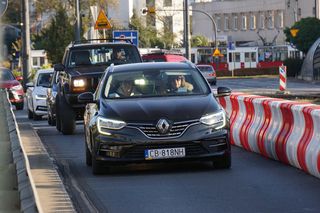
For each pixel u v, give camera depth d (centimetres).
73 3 17300
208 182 2448
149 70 2928
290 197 2164
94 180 2558
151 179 2541
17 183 1579
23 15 10512
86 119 2939
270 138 2986
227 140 2636
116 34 8362
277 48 18338
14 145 2028
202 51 18462
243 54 18338
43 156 3109
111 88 2850
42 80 6156
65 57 4512
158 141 2542
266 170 2691
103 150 2588
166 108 2603
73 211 1928
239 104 3497
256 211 1973
